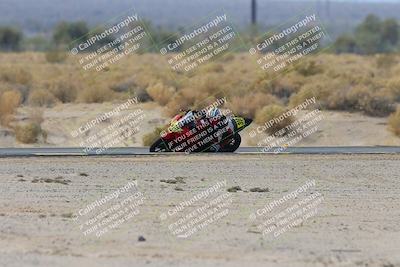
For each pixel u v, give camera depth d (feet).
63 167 236.22
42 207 178.09
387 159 255.91
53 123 395.55
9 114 388.16
